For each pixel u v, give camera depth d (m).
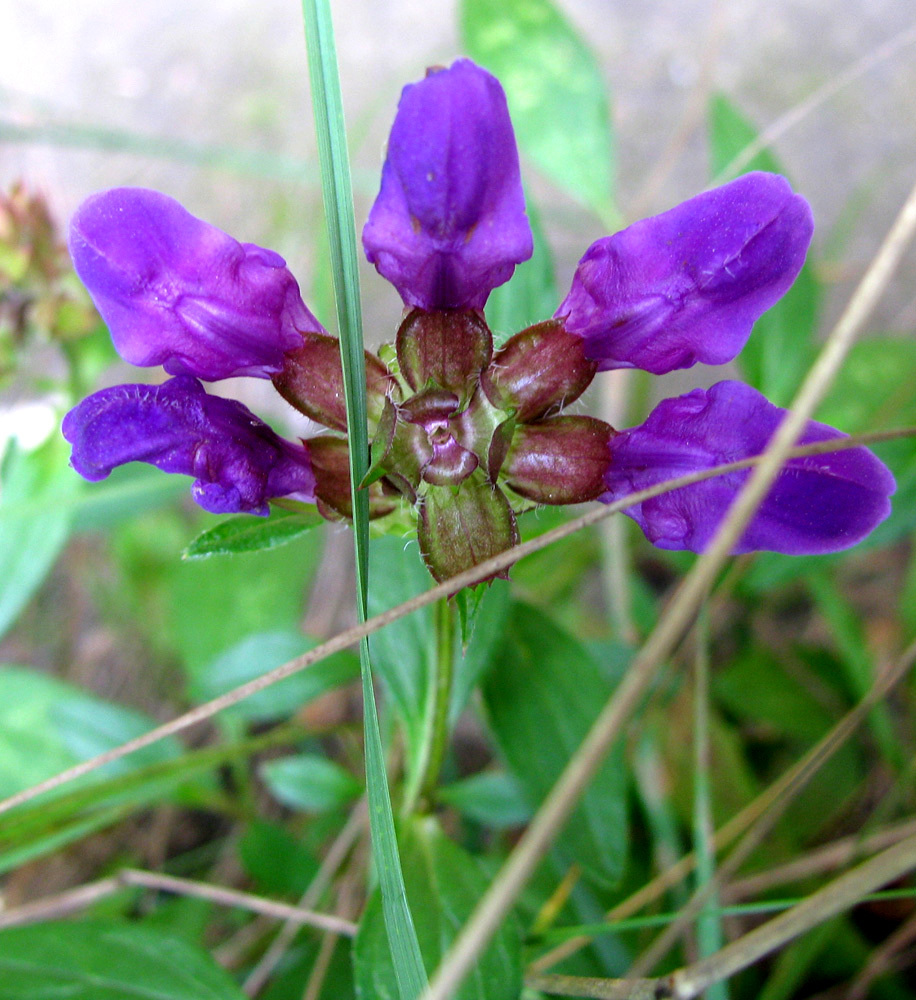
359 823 0.09
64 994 0.07
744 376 0.10
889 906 0.10
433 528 0.05
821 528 0.05
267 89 0.16
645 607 0.11
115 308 0.05
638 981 0.06
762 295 0.05
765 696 0.10
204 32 0.16
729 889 0.09
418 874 0.07
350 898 0.09
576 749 0.07
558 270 0.14
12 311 0.10
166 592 0.12
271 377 0.05
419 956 0.05
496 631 0.07
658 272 0.05
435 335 0.05
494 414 0.05
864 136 0.15
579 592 0.13
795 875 0.09
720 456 0.05
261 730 0.12
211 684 0.09
